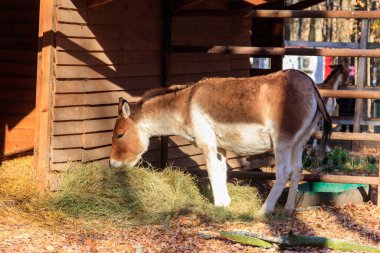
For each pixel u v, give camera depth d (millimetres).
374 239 8867
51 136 9867
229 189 10938
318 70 24078
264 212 9812
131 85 11102
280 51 10930
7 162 11422
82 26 10180
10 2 12469
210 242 8391
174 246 8117
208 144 10094
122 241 8312
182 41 12125
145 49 11359
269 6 13875
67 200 9539
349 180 10656
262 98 9680
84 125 10250
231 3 13062
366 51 10594
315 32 29203
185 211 9750
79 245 8047
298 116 9602
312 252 8109
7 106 12641
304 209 10477
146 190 10062
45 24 9805
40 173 9883
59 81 9867
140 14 11211
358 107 18047
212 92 10023
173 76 11891
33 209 9398
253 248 8203
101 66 10523
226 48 11227
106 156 10703
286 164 9672
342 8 25000
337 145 18703
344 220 9859
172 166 11391
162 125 10508
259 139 9836
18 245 7938
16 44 12523
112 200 9688
